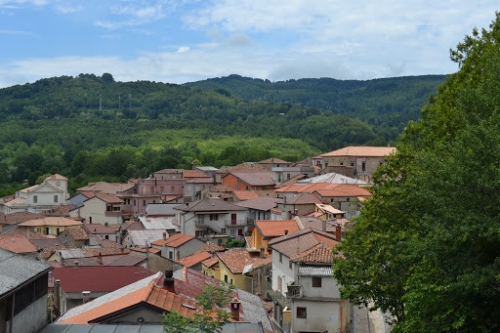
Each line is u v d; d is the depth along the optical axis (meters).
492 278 19.52
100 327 21.34
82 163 183.62
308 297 42.16
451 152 22.50
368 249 30.00
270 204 87.31
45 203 131.75
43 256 69.62
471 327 21.09
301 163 153.38
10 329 18.14
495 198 19.47
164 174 143.38
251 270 51.84
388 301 30.70
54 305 37.16
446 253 20.92
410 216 28.94
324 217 72.50
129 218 119.12
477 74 30.47
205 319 17.20
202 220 86.56
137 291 25.12
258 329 21.95
